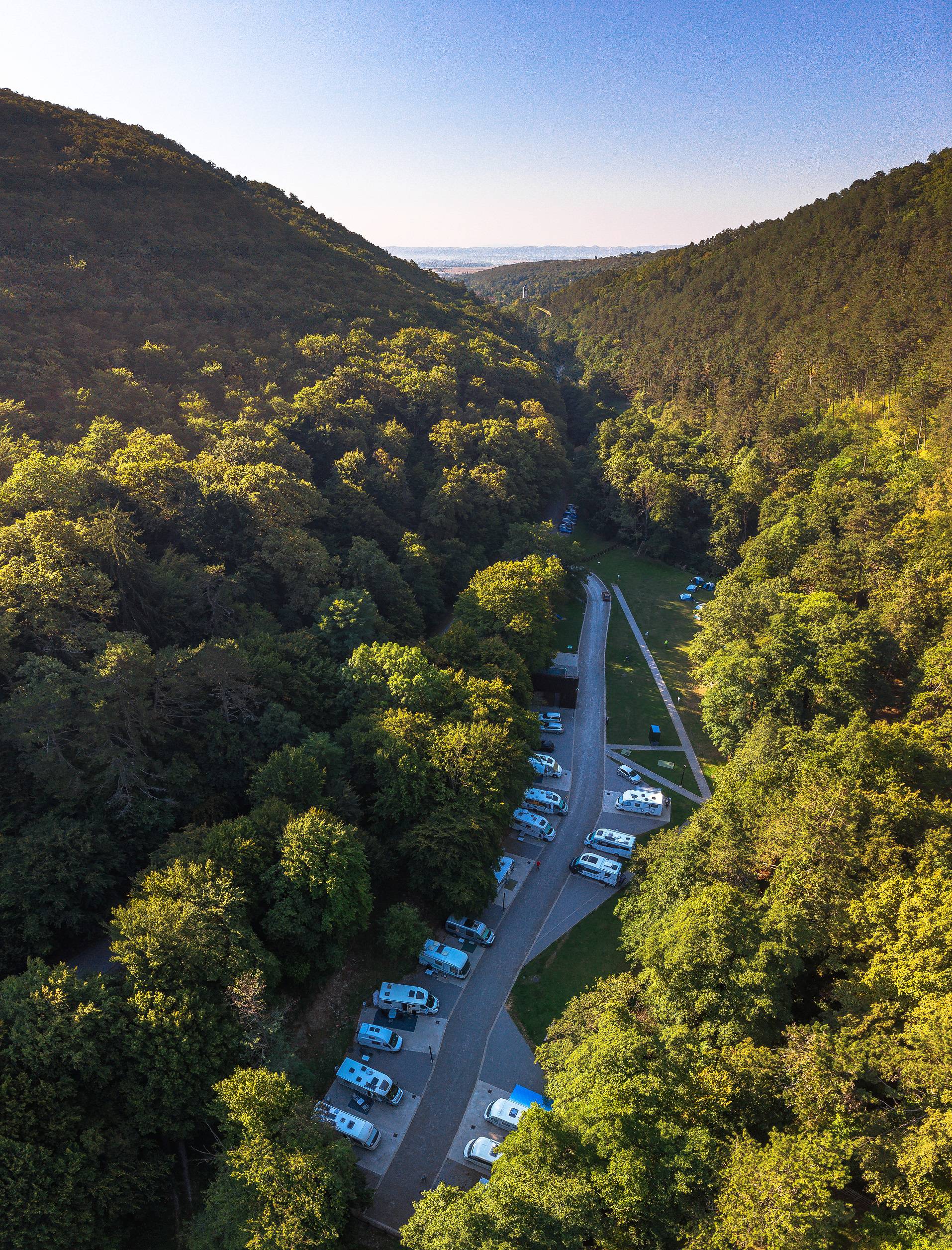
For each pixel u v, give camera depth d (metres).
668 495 150.50
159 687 61.97
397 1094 50.19
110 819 56.91
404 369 156.25
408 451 139.25
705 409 193.38
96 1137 37.66
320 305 177.50
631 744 93.00
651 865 59.47
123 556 71.75
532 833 75.75
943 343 149.12
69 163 163.00
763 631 91.69
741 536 144.12
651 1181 32.06
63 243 141.75
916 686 81.38
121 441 95.56
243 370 137.00
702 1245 29.36
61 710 54.97
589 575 148.62
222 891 47.34
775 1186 28.89
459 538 131.25
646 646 119.31
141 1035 40.25
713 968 42.53
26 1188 34.94
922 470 126.56
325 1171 36.41
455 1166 46.84
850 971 42.59
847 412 163.00
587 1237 33.81
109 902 55.38
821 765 58.22
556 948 62.88
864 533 111.62
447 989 58.88
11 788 55.50
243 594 82.81
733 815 56.12
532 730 78.31
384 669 74.69
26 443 87.00
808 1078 34.50
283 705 71.75
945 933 38.50
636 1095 35.19
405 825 65.06
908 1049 35.09
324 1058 53.06
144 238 161.50
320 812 56.22
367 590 90.38
